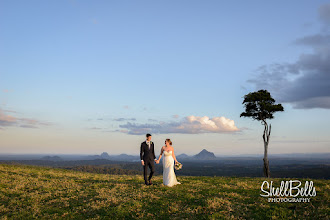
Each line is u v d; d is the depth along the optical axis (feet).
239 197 37.55
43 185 47.93
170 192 40.78
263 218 29.07
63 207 34.04
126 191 41.96
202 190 42.70
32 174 65.82
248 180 56.44
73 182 53.78
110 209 32.55
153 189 43.34
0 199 37.81
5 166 79.10
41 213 31.96
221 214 29.91
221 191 42.01
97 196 38.14
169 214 31.12
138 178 61.21
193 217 29.68
